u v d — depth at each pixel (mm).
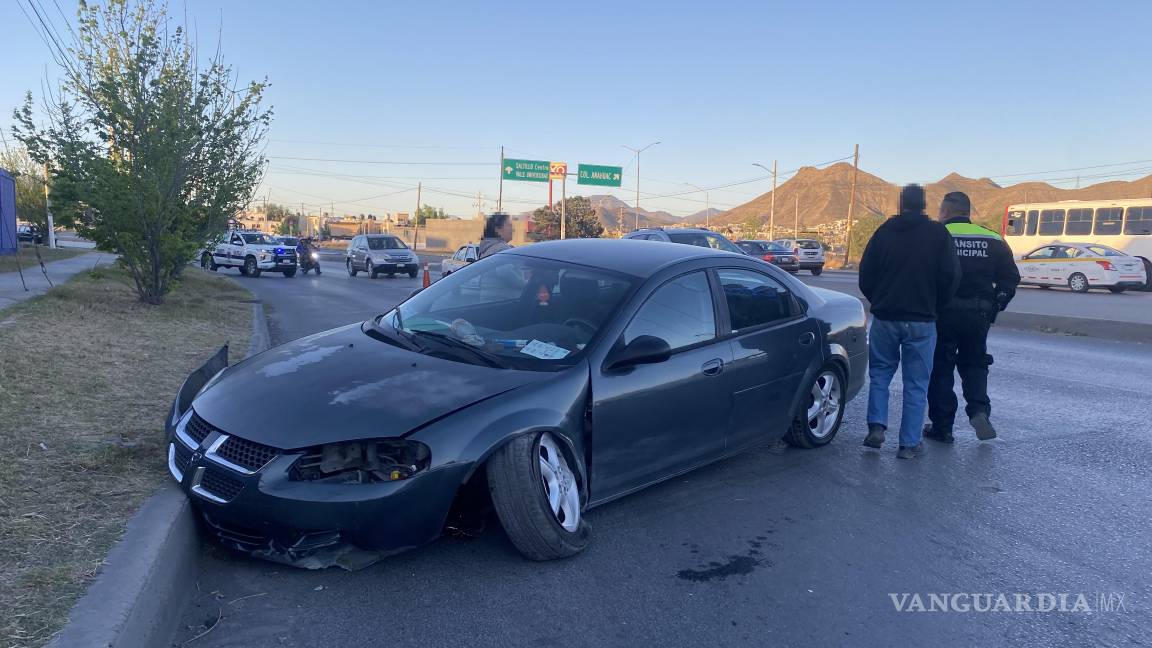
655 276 4609
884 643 3219
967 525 4504
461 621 3260
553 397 3838
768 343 5113
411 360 4102
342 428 3457
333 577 3588
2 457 4148
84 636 2588
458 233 76188
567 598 3486
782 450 5883
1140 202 27922
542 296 4645
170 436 4043
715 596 3566
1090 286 25109
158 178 11750
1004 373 9406
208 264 32500
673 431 4480
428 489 3451
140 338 8625
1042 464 5691
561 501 3881
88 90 11711
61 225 12125
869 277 5812
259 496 3361
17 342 7141
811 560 3982
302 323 13141
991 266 5879
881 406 5859
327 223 111062
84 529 3371
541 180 57000
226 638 3070
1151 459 5832
